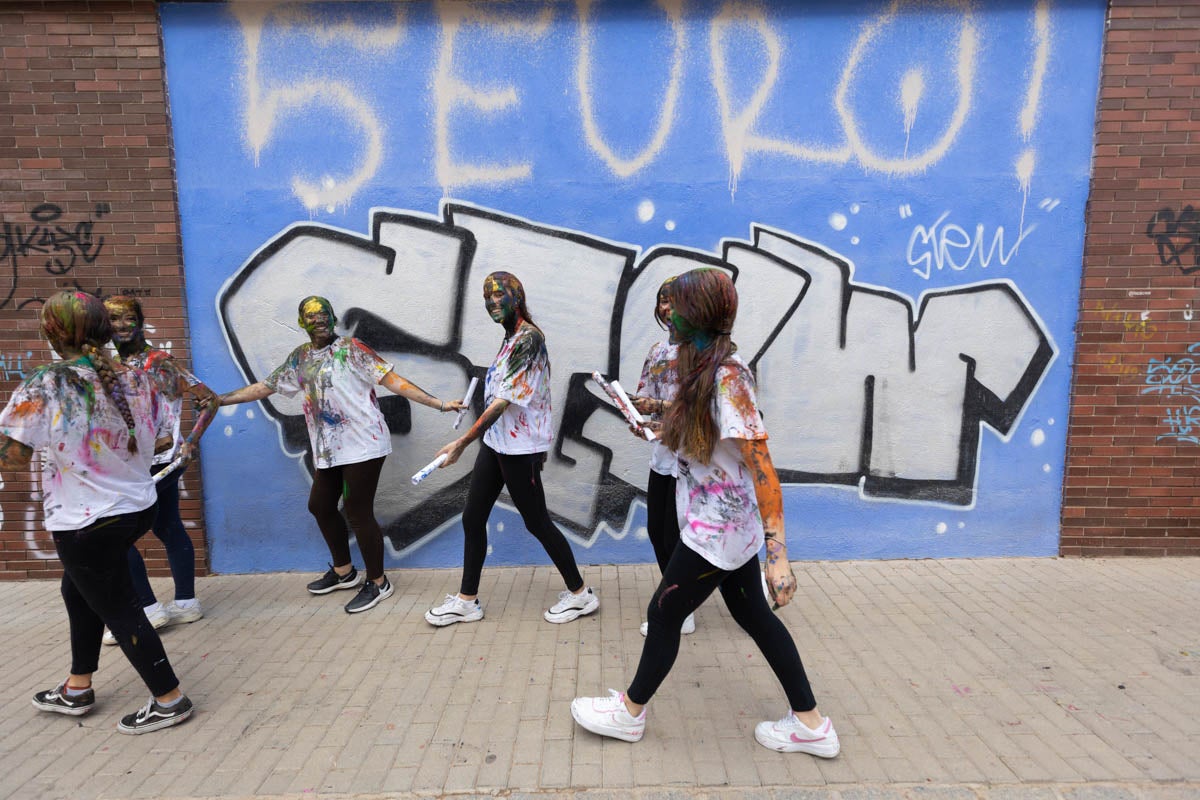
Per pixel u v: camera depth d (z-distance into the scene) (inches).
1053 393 164.4
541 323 163.0
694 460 89.4
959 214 159.9
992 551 169.8
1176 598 146.5
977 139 158.1
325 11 154.3
